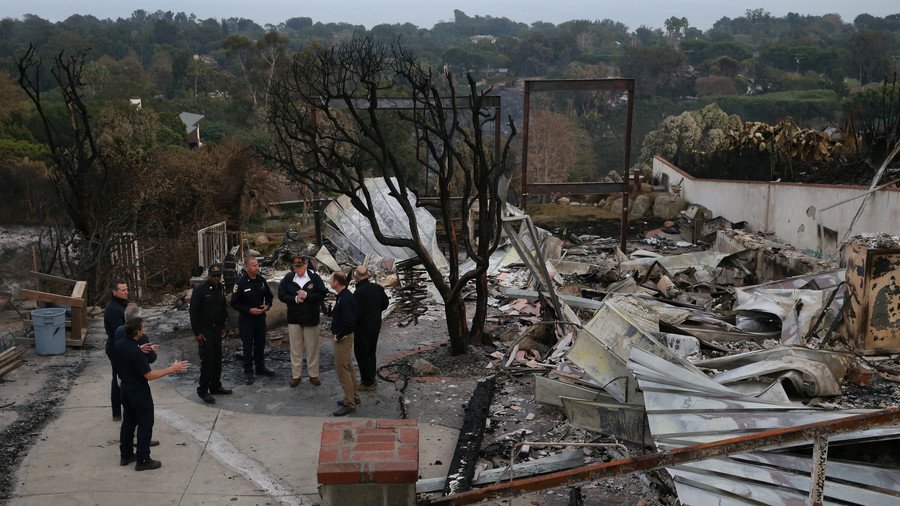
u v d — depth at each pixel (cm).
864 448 568
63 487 698
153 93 9450
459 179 2778
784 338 991
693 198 2436
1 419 863
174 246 1683
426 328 1258
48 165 3953
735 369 788
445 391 942
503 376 978
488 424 820
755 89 14200
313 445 796
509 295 1314
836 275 1148
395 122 3025
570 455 701
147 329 1292
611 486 670
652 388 679
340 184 1034
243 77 9294
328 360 1088
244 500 680
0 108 4809
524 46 18875
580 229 2298
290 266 1762
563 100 11494
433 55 15600
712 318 1067
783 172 1961
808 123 11062
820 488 368
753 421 611
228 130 7012
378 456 428
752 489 517
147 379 725
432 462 746
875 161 1593
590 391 816
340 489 424
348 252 1802
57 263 1780
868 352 923
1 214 2412
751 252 1572
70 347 1160
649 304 1123
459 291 1043
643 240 2114
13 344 1151
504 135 7719
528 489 414
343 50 1213
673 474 543
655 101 11931
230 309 1219
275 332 1207
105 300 1454
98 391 960
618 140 9306
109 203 1578
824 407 733
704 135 7438
